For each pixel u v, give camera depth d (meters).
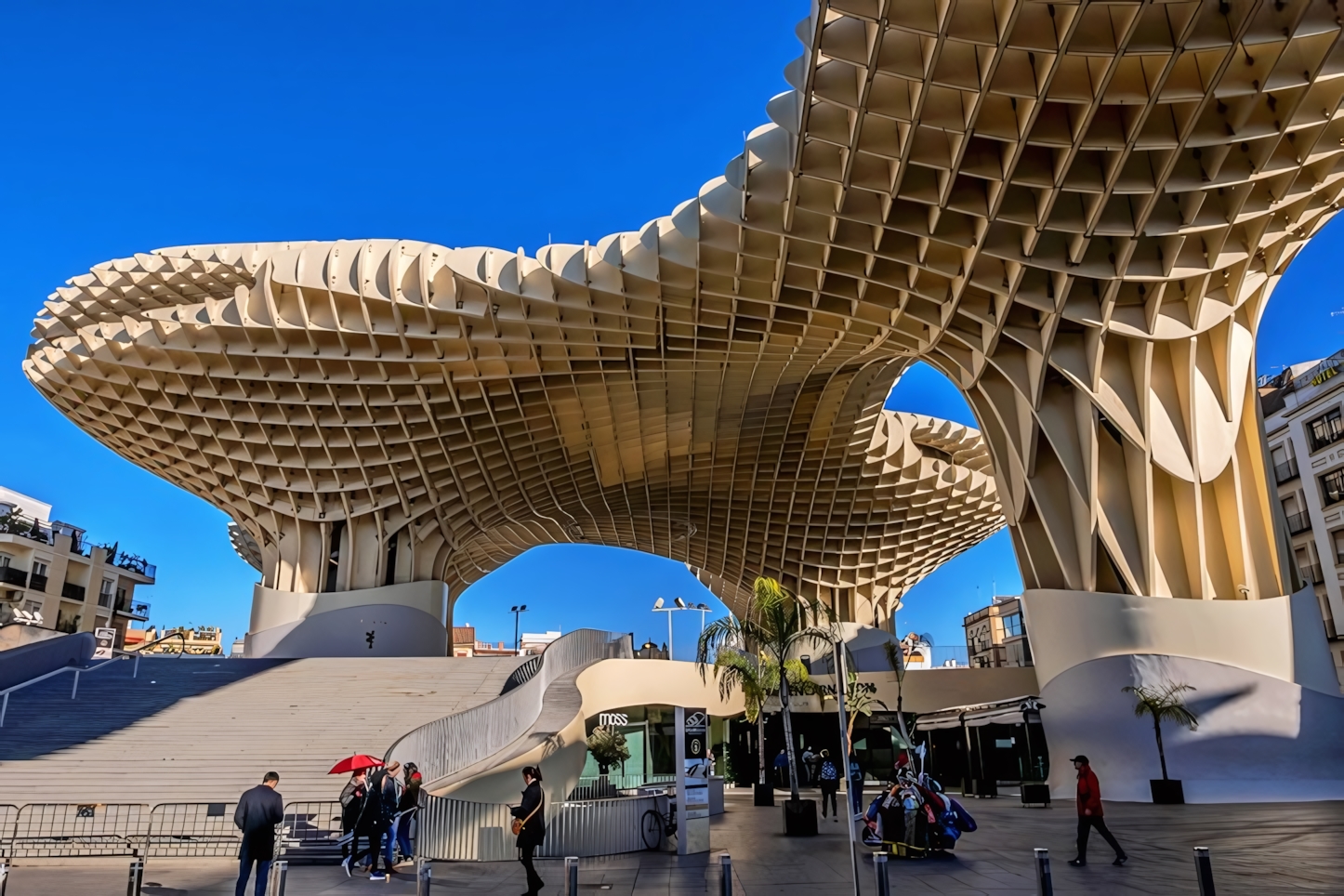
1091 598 24.25
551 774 18.70
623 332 28.62
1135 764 22.89
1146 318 22.89
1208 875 7.43
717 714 35.34
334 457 38.22
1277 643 22.91
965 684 37.72
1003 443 27.20
